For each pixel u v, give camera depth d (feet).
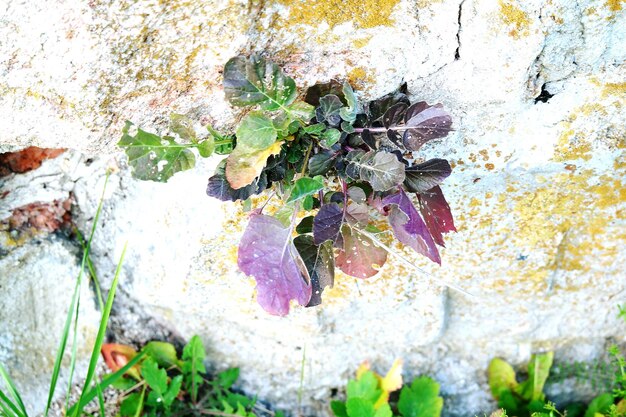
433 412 2.95
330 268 2.32
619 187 2.62
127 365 2.74
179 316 2.92
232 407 2.99
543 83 2.43
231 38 2.19
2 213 2.75
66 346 2.89
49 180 2.75
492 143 2.52
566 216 2.69
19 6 2.07
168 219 2.66
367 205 2.36
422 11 2.25
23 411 2.52
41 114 2.24
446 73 2.36
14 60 2.15
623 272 2.86
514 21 2.28
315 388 3.06
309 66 2.28
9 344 2.82
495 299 2.89
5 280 2.79
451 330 3.02
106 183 2.75
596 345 3.10
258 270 2.21
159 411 2.94
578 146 2.53
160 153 2.20
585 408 3.17
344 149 2.33
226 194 2.29
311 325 2.83
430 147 2.51
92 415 2.89
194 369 2.89
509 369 3.07
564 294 2.91
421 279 2.78
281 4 2.17
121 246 2.81
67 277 2.85
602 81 2.42
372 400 2.90
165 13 2.12
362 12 2.23
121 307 2.94
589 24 2.30
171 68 2.22
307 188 2.21
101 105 2.25
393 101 2.36
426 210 2.38
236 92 2.16
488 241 2.71
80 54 2.15
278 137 2.25
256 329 2.90
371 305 2.82
